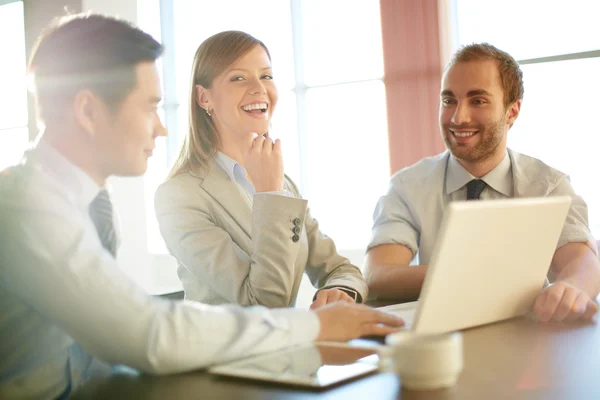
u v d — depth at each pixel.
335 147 6.00
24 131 5.92
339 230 5.89
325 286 1.82
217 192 1.86
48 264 0.92
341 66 6.00
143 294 0.96
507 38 6.20
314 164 5.50
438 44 4.77
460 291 1.10
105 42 1.06
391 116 4.88
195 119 1.96
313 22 5.93
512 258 1.19
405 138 4.84
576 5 6.57
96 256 0.95
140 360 0.92
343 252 5.11
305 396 0.80
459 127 2.12
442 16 4.80
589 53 4.50
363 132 5.96
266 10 5.81
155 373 0.94
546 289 1.31
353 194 5.98
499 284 1.19
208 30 5.99
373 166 5.94
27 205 0.94
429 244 2.22
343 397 0.79
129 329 0.91
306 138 5.40
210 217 1.84
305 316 1.09
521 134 5.77
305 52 5.43
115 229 1.23
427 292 1.03
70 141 1.07
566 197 1.26
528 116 5.75
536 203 1.18
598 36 5.20
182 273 1.89
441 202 2.22
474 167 2.18
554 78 5.72
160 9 5.91
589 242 2.01
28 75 1.09
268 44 5.80
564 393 0.78
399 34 4.85
